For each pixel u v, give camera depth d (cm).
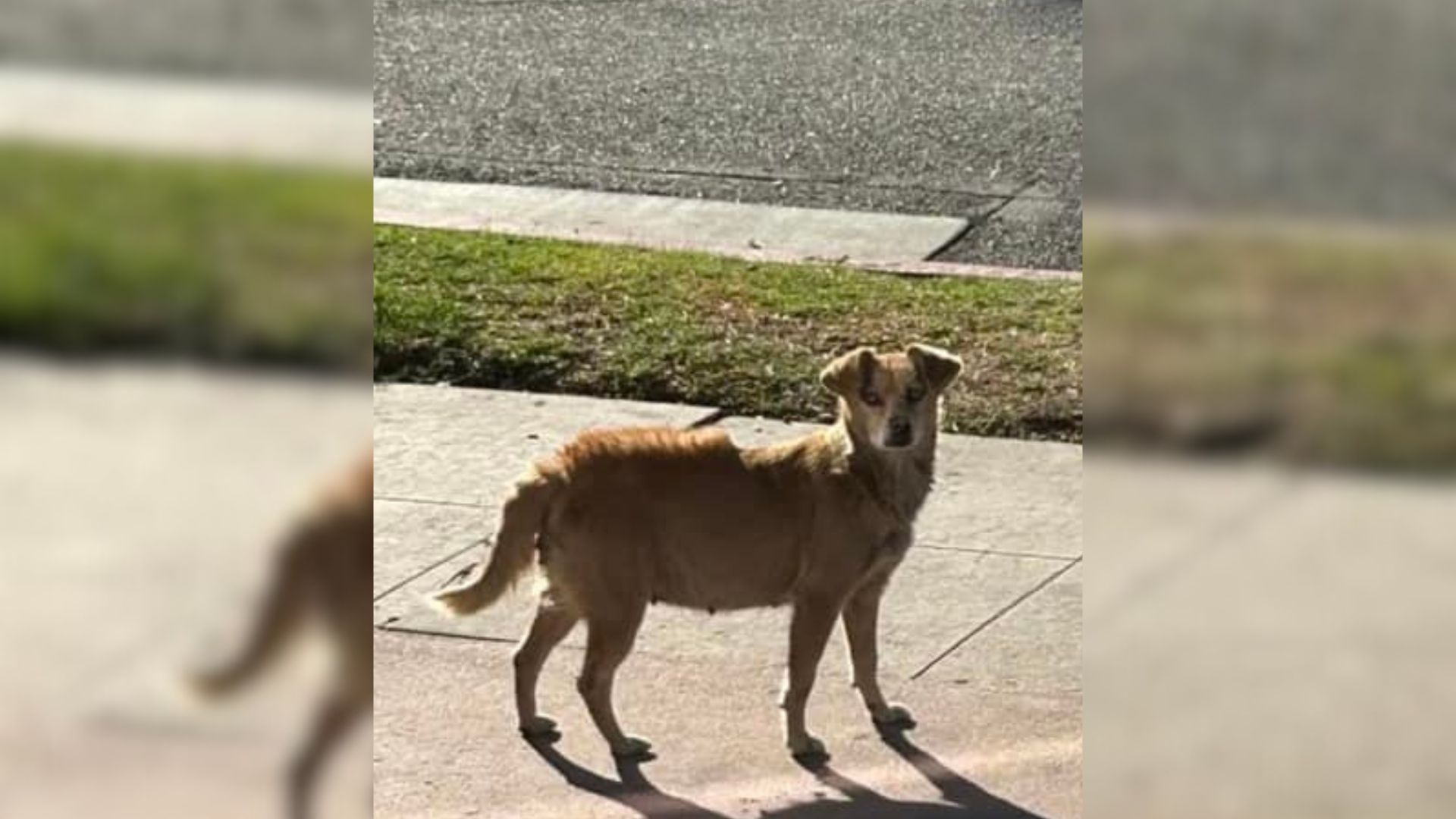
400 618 540
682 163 1092
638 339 762
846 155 1109
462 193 1020
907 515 471
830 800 449
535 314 786
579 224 961
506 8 1492
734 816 442
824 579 468
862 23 1456
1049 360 732
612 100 1230
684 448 473
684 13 1489
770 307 797
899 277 853
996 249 933
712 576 471
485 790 450
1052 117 1188
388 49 1357
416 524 604
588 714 493
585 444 473
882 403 461
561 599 472
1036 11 1487
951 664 515
